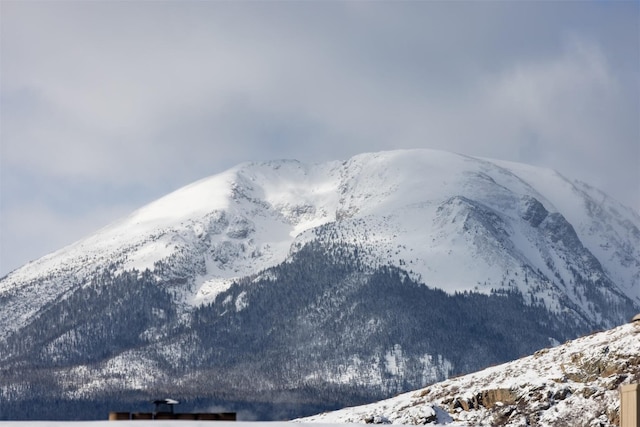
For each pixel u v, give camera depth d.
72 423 124.69
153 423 122.81
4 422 126.38
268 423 129.88
